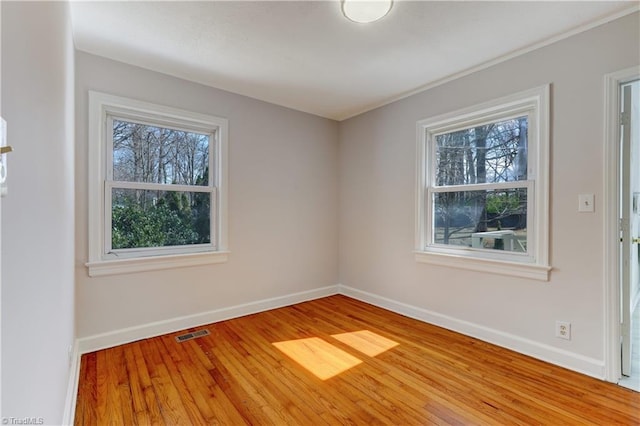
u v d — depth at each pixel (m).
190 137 2.98
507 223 2.55
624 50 1.91
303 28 2.08
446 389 1.92
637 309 3.31
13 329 0.71
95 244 2.42
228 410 1.73
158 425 1.61
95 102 2.41
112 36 2.17
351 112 3.79
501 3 1.82
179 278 2.84
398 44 2.28
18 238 0.76
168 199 2.86
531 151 2.39
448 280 2.88
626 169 1.99
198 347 2.49
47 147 1.11
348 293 3.97
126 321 2.56
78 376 2.02
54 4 1.26
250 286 3.31
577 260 2.10
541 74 2.26
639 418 1.64
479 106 2.63
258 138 3.36
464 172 2.86
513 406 1.75
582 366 2.08
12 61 0.72
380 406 1.76
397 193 3.36
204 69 2.68
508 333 2.46
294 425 1.62
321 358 2.31
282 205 3.56
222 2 1.81
